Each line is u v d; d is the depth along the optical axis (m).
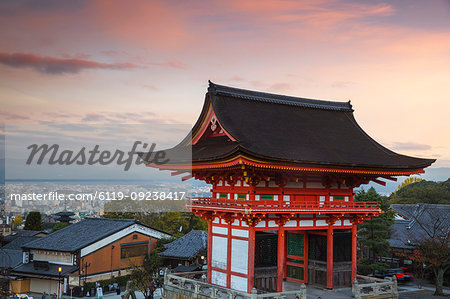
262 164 38.56
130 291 63.22
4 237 100.44
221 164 39.72
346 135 51.38
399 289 71.50
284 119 48.81
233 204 42.69
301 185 45.41
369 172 45.44
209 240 47.03
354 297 43.66
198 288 43.81
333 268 47.16
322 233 47.88
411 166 47.22
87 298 73.25
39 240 83.94
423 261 71.69
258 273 42.22
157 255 81.62
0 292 68.94
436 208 92.94
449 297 65.62
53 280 77.69
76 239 81.31
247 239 42.09
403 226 90.31
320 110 53.91
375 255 81.69
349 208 46.59
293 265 50.72
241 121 44.84
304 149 43.88
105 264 80.81
